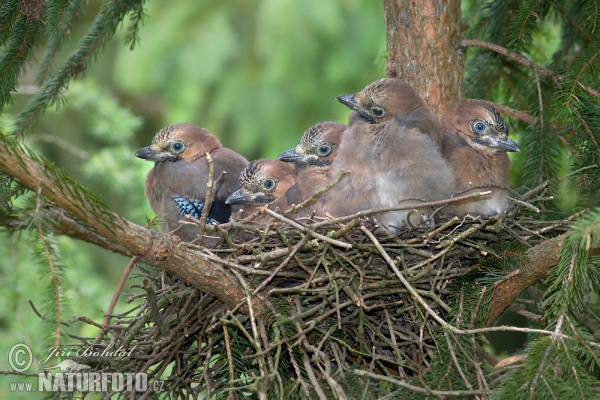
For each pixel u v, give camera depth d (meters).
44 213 6.50
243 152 15.41
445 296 8.27
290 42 14.55
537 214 9.21
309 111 14.77
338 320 7.39
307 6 14.47
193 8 15.05
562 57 10.16
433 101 9.73
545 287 9.36
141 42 14.96
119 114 13.24
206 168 11.41
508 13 10.30
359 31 14.52
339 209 9.27
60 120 15.10
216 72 15.03
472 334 7.50
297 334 7.31
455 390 7.05
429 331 7.60
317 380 7.38
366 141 9.25
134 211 12.88
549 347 6.66
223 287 7.67
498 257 7.96
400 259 7.86
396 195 9.02
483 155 9.55
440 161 9.11
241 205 11.00
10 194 7.68
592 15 8.78
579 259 7.02
